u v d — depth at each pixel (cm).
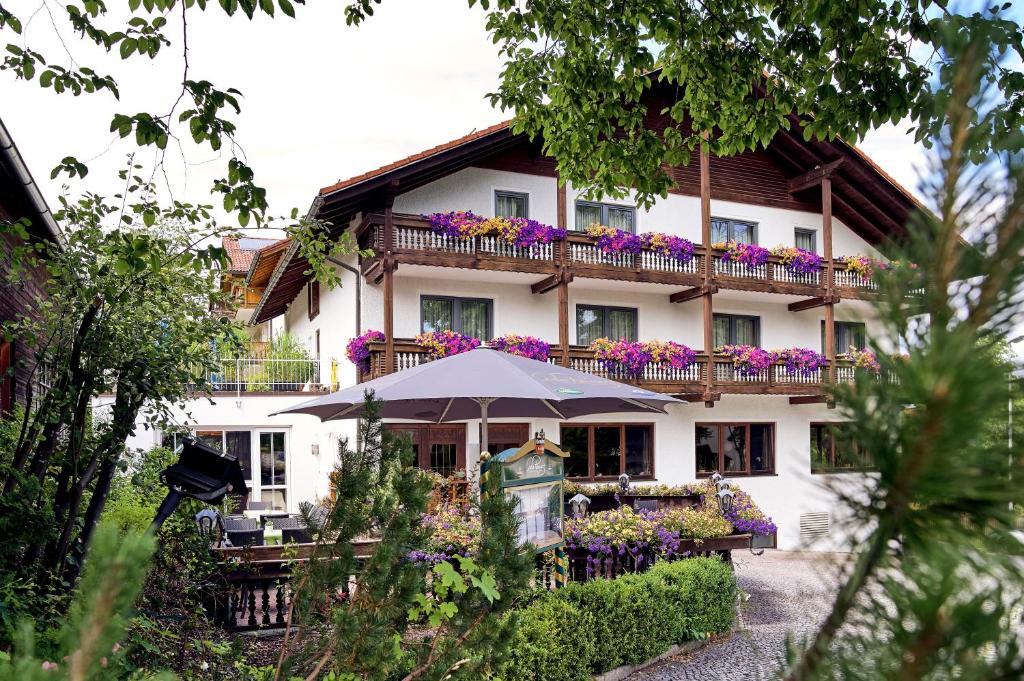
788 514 1895
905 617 58
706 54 676
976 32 59
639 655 725
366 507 342
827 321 1847
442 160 1514
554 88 744
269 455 1750
